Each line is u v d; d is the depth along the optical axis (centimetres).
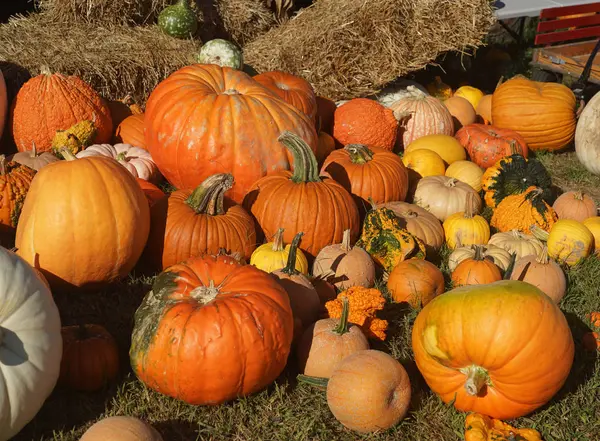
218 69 235
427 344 150
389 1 286
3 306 135
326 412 155
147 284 191
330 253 189
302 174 205
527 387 144
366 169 227
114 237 178
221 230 193
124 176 183
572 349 148
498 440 144
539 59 358
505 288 148
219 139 214
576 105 301
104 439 129
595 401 163
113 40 292
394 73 298
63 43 283
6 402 134
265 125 218
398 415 149
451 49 303
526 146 282
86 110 249
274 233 203
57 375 145
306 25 302
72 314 178
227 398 151
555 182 280
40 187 176
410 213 216
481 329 143
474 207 235
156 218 194
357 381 146
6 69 266
